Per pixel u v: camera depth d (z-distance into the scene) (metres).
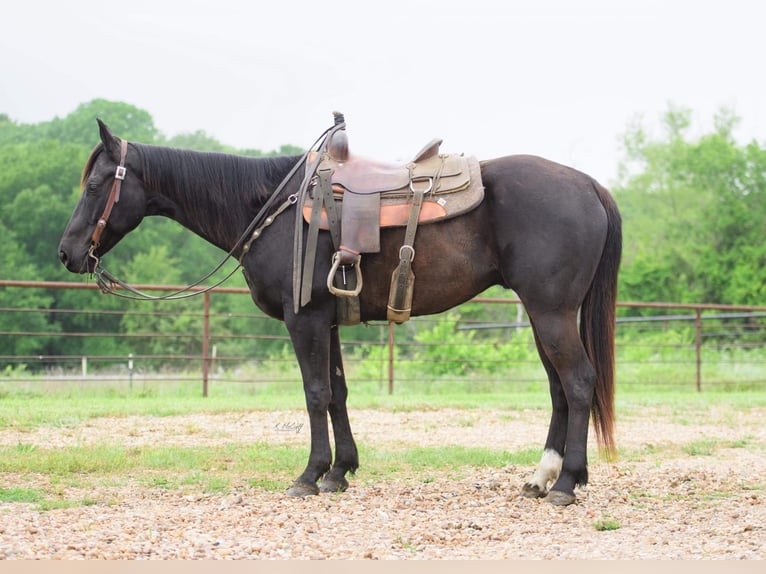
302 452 7.17
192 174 5.74
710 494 5.73
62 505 5.13
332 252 5.40
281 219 5.55
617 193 51.09
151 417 9.56
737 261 37.22
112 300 39.50
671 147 48.16
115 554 4.02
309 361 5.45
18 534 4.37
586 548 4.27
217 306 43.16
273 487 5.76
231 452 7.23
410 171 5.39
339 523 4.74
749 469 6.82
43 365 37.41
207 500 5.35
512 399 12.07
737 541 4.39
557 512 5.05
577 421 5.21
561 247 5.18
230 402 10.84
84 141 53.94
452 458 6.99
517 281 5.25
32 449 7.09
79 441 7.70
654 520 4.90
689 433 9.12
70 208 40.38
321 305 5.41
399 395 12.71
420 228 5.29
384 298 5.44
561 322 5.21
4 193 41.62
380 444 7.96
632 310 37.12
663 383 16.08
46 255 40.25
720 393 14.09
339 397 5.78
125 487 5.75
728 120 46.16
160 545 4.21
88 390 12.83
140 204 5.73
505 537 4.50
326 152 5.61
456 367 17.77
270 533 4.49
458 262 5.32
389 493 5.62
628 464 7.07
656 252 41.94
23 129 58.81
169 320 41.06
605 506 5.28
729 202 38.72
